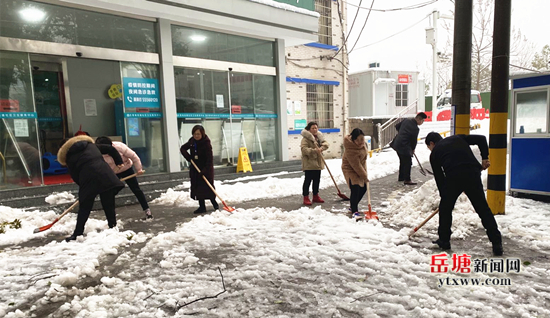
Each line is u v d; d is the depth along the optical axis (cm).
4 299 315
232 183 877
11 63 667
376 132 1806
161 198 744
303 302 292
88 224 530
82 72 895
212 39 962
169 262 379
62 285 340
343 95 1525
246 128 1060
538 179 588
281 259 387
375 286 316
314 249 412
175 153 877
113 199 513
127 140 820
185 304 293
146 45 838
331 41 1470
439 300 284
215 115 977
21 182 677
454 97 590
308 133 661
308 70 1392
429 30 1720
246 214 580
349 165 548
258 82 1085
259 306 287
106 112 937
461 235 437
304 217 545
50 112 888
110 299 303
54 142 897
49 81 881
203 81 949
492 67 523
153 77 855
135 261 396
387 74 1916
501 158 517
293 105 1339
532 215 501
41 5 695
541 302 279
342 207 634
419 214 538
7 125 664
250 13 953
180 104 905
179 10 822
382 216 555
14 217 565
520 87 604
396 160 1184
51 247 445
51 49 704
